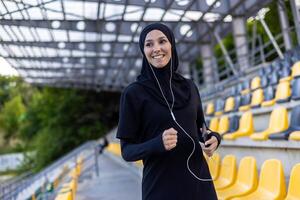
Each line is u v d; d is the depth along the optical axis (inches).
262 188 131.6
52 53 695.7
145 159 76.2
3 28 506.6
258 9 531.5
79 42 614.9
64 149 1328.7
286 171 183.0
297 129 174.4
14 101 2073.1
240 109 327.9
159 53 74.5
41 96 1509.6
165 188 72.9
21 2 416.8
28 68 837.2
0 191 390.6
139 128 76.0
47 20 497.0
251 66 536.1
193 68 860.6
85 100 1402.6
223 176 174.6
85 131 1348.4
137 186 315.6
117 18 509.7
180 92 77.0
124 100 75.8
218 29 650.2
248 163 149.9
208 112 439.2
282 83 256.8
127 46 675.4
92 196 291.6
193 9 482.3
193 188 73.1
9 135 2016.5
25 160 1448.1
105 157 702.5
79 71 945.5
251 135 219.5
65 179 465.7
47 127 1374.3
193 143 74.3
